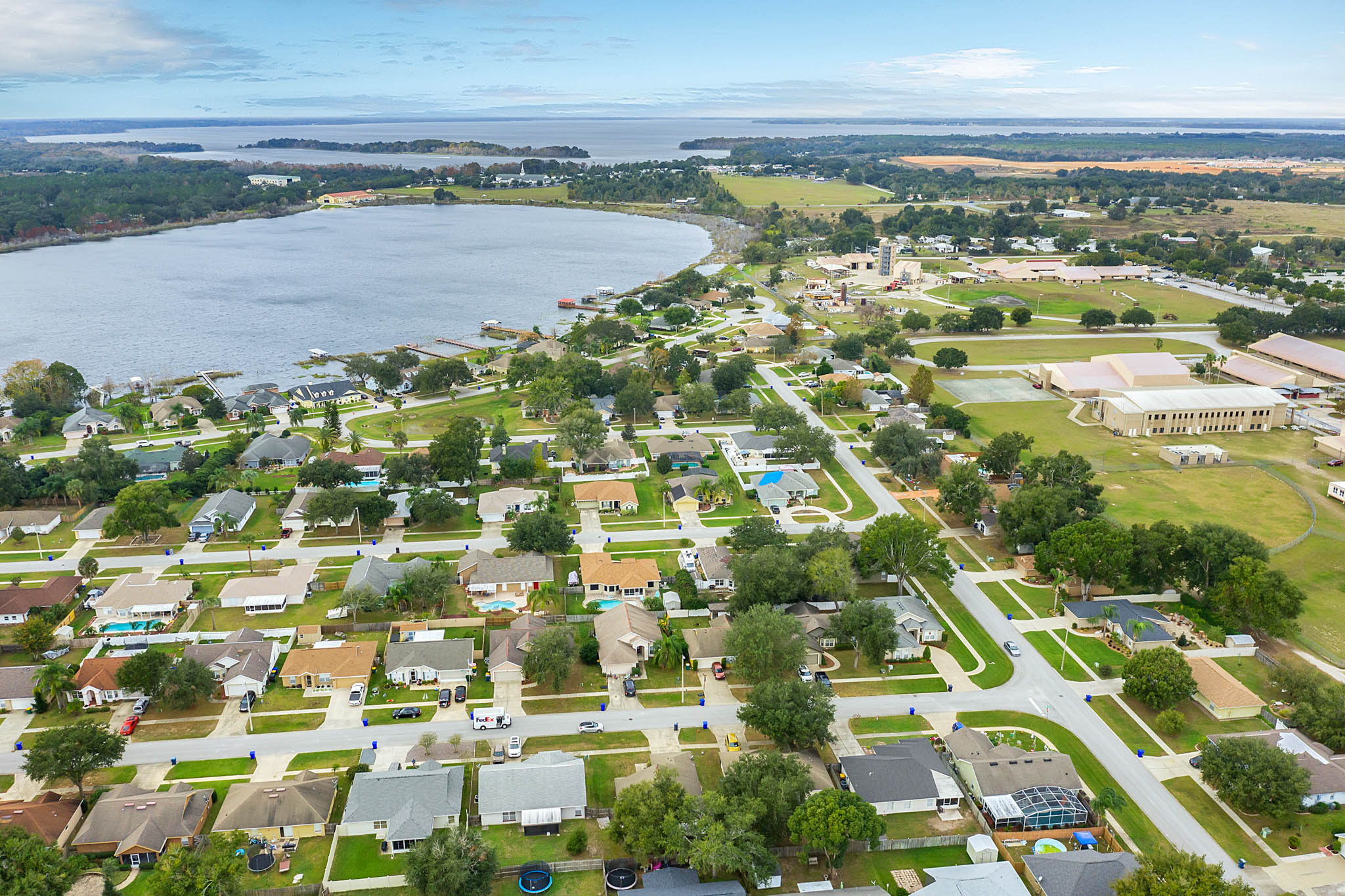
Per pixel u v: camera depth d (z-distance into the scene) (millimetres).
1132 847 95562
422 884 86688
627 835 92750
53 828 94875
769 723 108312
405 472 189875
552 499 187375
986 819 100188
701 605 145625
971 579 156250
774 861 90000
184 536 172250
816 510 184125
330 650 128625
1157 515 178125
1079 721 117812
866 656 133000
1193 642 134500
